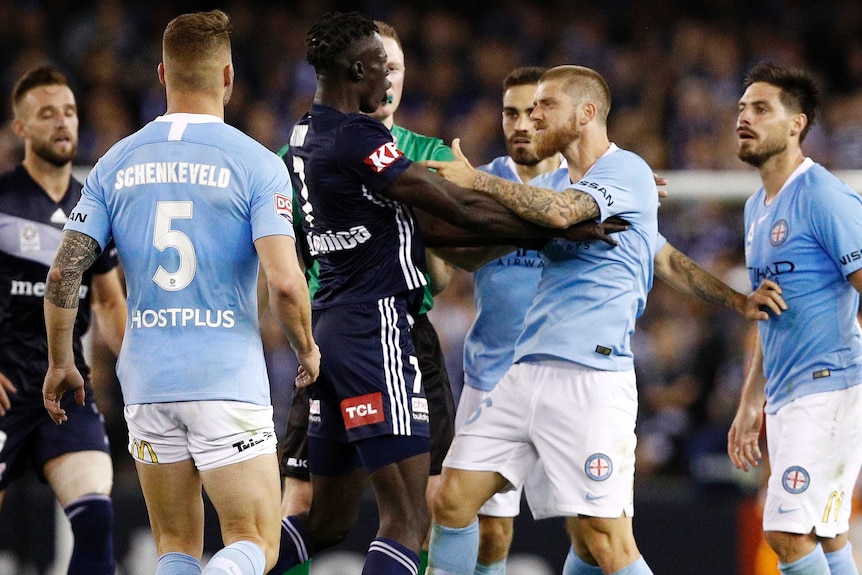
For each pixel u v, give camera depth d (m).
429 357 12.73
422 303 12.26
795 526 11.94
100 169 10.04
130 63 31.19
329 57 10.47
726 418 19.88
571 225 10.78
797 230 12.17
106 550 13.28
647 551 17.20
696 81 30.88
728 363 20.58
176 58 9.96
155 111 30.31
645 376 21.02
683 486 19.56
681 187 16.95
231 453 9.73
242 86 30.92
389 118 13.08
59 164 13.77
